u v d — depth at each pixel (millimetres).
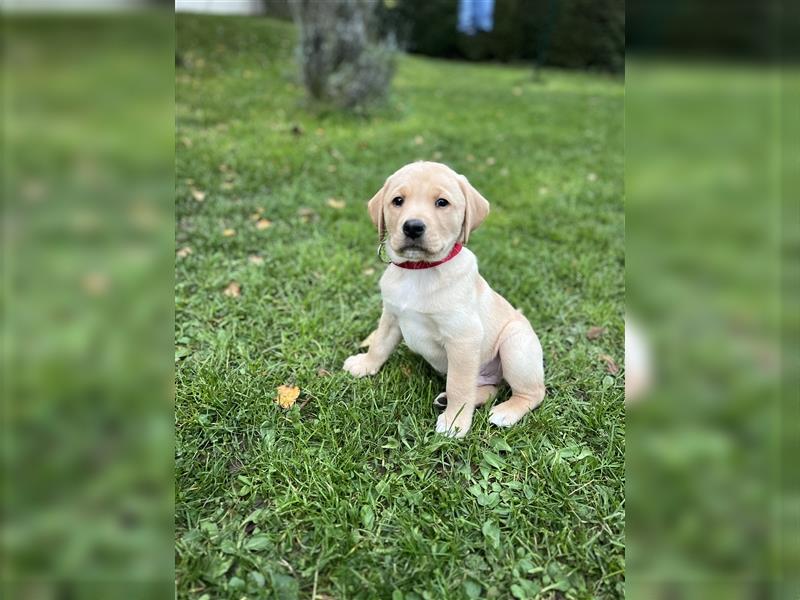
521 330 672
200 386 677
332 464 588
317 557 506
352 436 622
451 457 614
